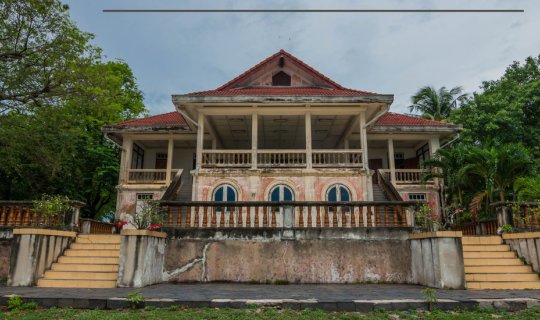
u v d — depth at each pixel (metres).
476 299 7.43
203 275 11.23
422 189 20.50
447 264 9.76
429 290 7.43
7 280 10.55
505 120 22.14
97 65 17.22
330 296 8.14
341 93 18.30
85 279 10.33
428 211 11.38
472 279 10.27
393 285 10.73
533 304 7.33
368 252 11.36
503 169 14.55
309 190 16.33
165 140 22.06
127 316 6.40
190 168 23.73
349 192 16.31
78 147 21.73
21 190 21.80
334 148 23.30
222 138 22.34
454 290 9.43
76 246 12.07
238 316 6.40
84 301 7.37
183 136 21.27
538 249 10.60
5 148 17.11
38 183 21.14
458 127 20.48
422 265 10.61
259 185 16.42
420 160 21.27
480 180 16.08
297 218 12.16
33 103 16.88
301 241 11.44
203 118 17.23
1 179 21.34
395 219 11.85
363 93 18.25
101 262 11.29
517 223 12.10
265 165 16.73
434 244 9.98
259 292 8.85
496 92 25.92
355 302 7.14
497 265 10.88
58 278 10.42
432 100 34.03
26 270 10.20
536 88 24.20
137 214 11.27
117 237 12.47
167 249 11.45
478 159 15.00
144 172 21.39
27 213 12.05
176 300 7.34
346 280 11.14
